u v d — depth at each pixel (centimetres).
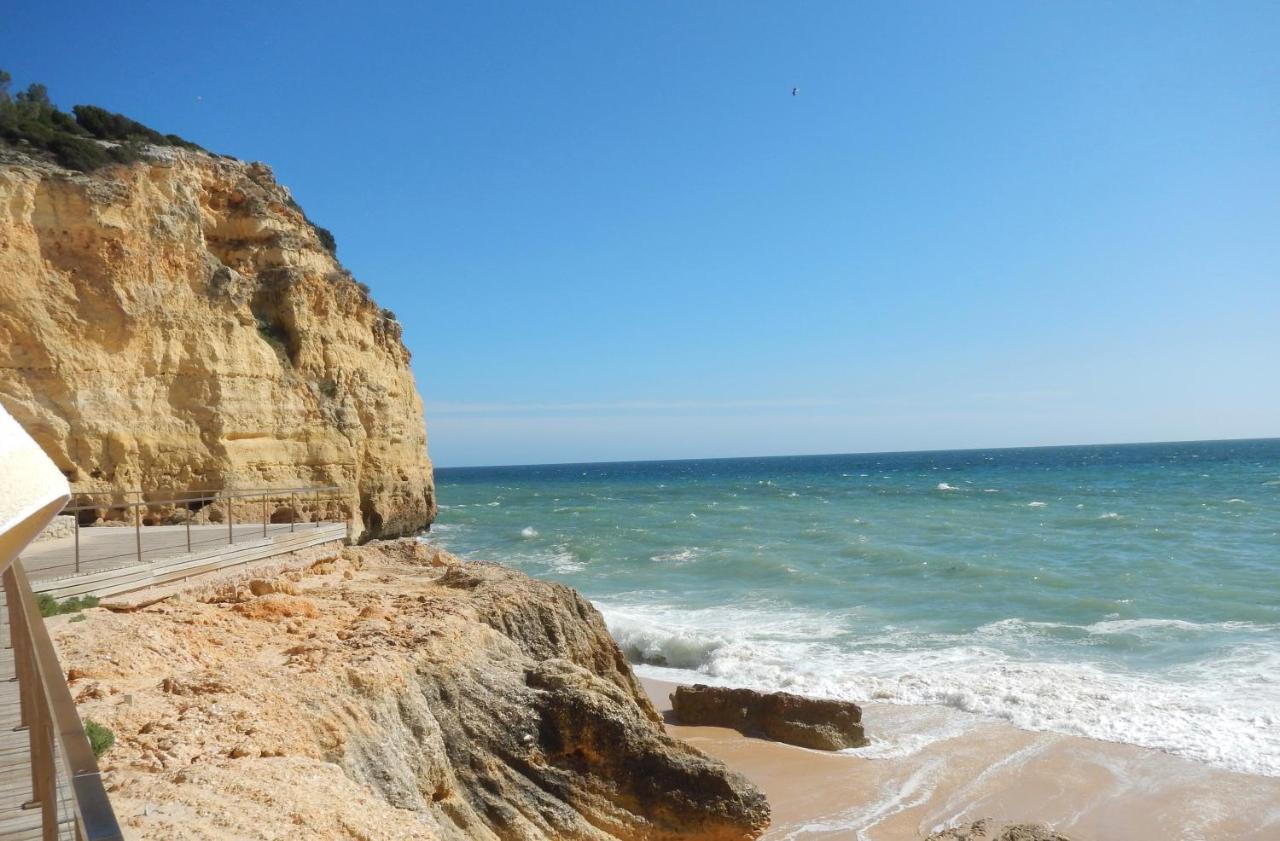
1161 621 2595
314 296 3784
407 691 1058
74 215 2766
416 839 678
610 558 4256
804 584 3403
